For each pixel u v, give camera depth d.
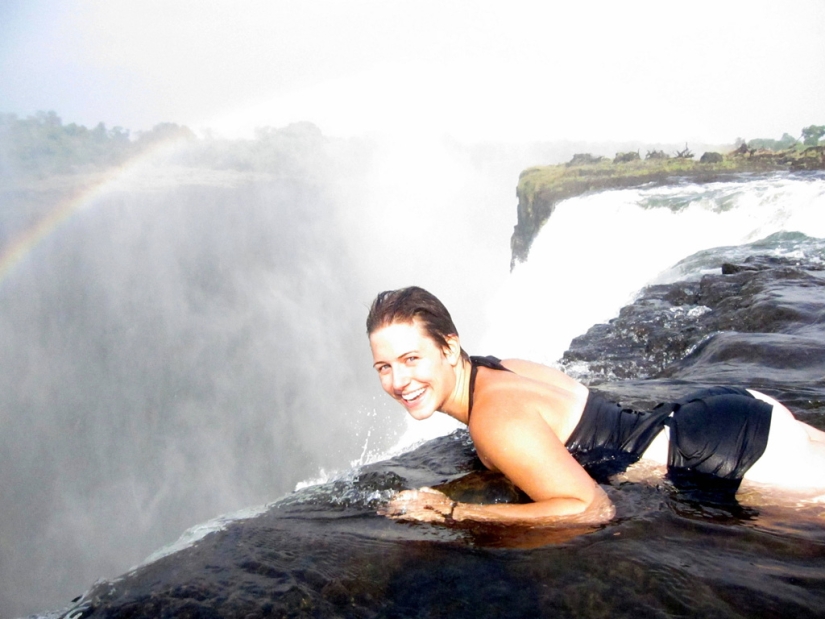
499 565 2.31
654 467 2.93
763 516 2.60
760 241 14.39
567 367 6.60
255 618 2.10
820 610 1.97
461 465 3.46
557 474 2.64
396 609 2.10
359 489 3.20
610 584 2.15
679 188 25.80
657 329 7.28
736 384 4.62
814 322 6.38
